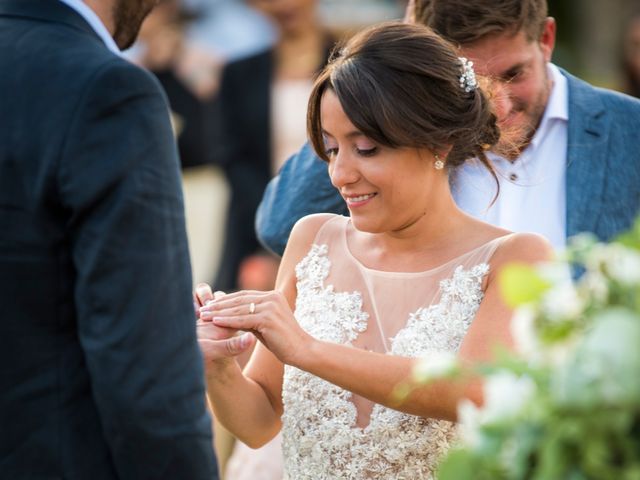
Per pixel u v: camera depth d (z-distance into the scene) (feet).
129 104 8.45
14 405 8.54
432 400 9.98
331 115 10.18
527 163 12.84
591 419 6.33
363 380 10.03
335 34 25.29
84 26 8.97
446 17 12.10
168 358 8.42
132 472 8.41
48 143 8.38
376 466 10.51
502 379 6.66
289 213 13.24
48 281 8.50
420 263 10.82
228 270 24.75
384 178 10.17
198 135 28.58
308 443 10.75
